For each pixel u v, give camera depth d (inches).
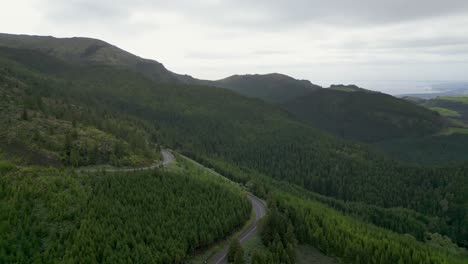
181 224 2623.0
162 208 2780.5
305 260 2672.2
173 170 3959.2
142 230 2437.3
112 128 4899.1
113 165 3747.5
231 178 5162.4
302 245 2906.0
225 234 2849.4
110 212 2497.5
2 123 3602.4
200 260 2453.2
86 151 3718.0
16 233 2119.8
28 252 2025.1
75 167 3408.0
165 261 2224.4
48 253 2026.3
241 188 4463.6
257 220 3289.9
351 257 2760.8
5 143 3255.4
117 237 2252.7
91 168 3508.9
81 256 2027.6
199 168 4776.1
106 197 2691.9
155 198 2881.4
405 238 3673.7
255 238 2822.3
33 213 2330.2
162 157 4842.5
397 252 2819.9
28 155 3216.0
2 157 3019.2
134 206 2696.9
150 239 2352.4
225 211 3034.0
